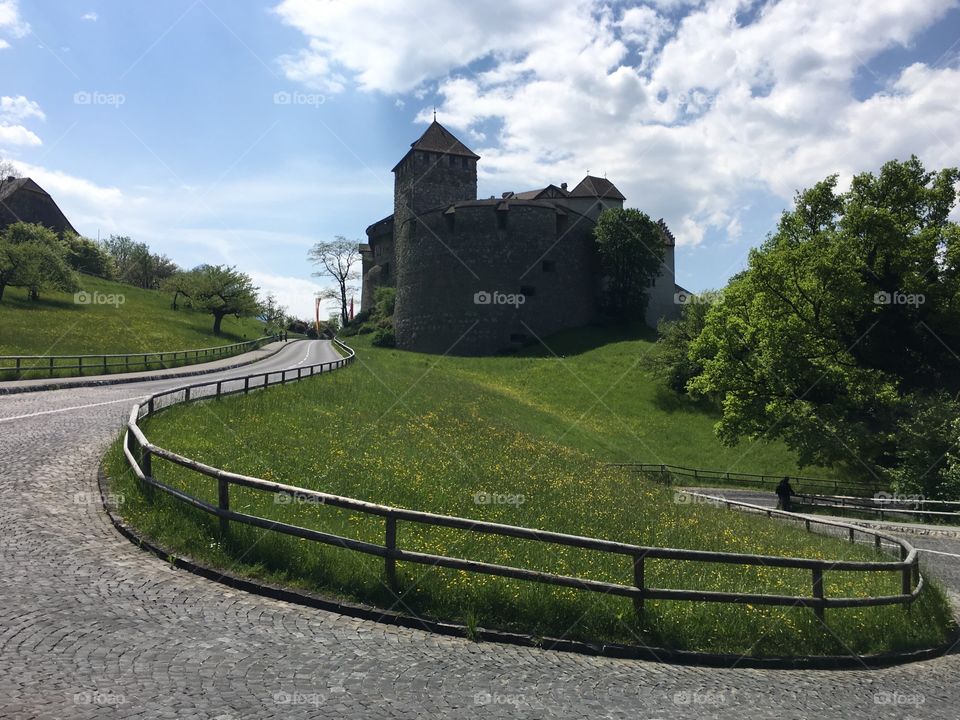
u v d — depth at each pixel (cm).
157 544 950
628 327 8562
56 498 1159
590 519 1602
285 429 2116
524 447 2823
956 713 771
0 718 503
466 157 9544
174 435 1739
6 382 2984
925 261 3828
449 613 829
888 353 4031
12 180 9969
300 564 890
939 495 3148
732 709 694
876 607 1109
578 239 8738
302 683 616
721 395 5650
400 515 859
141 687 575
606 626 855
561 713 623
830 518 2984
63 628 676
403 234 9019
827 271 3588
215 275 8025
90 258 10106
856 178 4100
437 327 8419
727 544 1595
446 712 593
